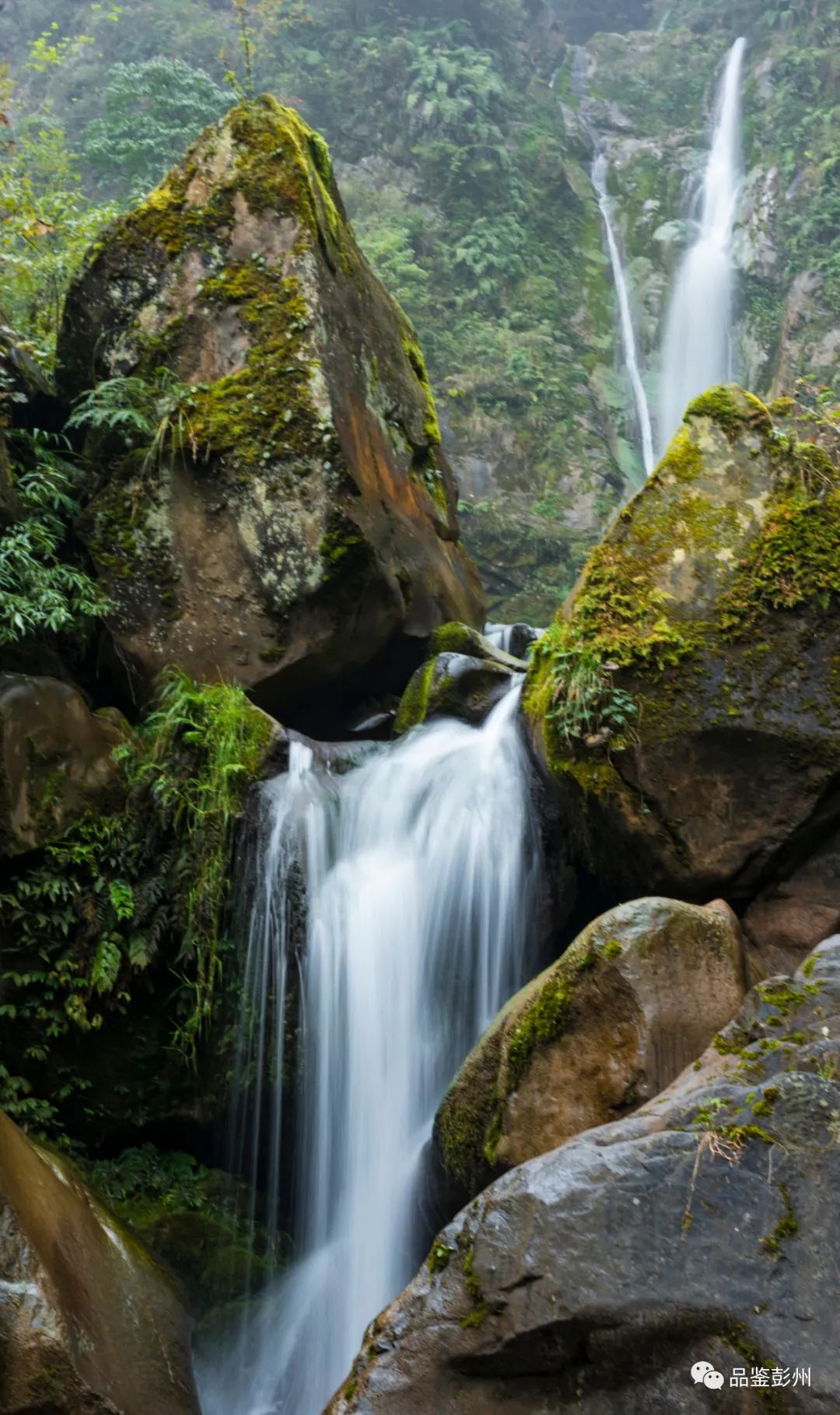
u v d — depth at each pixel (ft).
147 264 21.63
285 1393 15.25
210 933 17.03
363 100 75.36
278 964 17.21
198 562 20.06
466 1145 14.05
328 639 19.93
